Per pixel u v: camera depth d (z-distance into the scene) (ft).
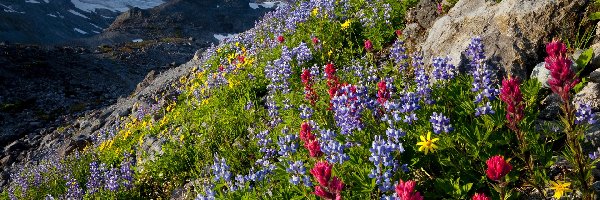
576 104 17.39
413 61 25.93
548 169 15.48
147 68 300.81
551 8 22.62
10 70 207.72
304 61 35.06
